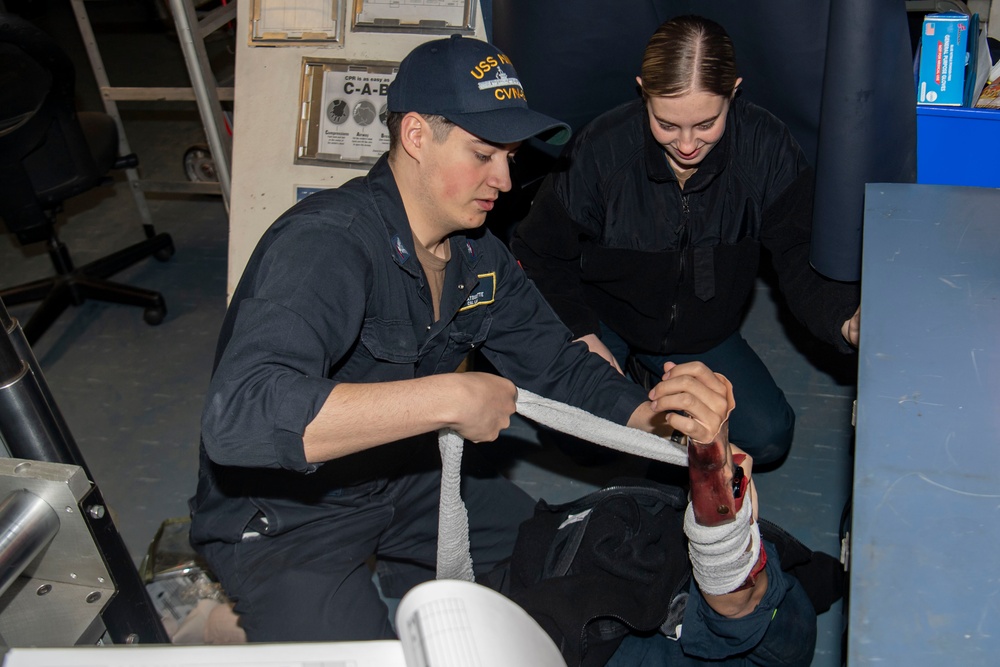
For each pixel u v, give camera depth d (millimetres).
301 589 1615
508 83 1361
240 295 1494
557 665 667
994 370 1175
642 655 1436
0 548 966
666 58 1629
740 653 1379
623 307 2143
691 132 1704
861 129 1695
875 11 1585
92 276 3322
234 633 1929
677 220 1949
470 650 629
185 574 2084
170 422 2818
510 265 1666
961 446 1075
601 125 1937
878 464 1062
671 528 1477
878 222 1480
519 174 2396
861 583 937
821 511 2330
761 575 1351
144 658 692
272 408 1191
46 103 2715
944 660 867
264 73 2561
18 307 3484
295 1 2516
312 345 1274
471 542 1918
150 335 3211
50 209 3064
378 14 2482
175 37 5426
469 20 2439
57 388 2988
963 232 1441
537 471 2525
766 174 1893
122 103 4785
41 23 5852
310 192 2570
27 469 1011
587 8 2002
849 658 878
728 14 1912
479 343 1673
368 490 1675
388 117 1429
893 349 1217
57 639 1069
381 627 1656
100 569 1090
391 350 1505
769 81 1990
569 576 1412
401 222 1429
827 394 2656
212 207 3922
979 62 2041
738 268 2008
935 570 942
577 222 1982
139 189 3473
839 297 1865
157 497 2547
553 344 1688
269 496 1604
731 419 2199
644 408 1586
